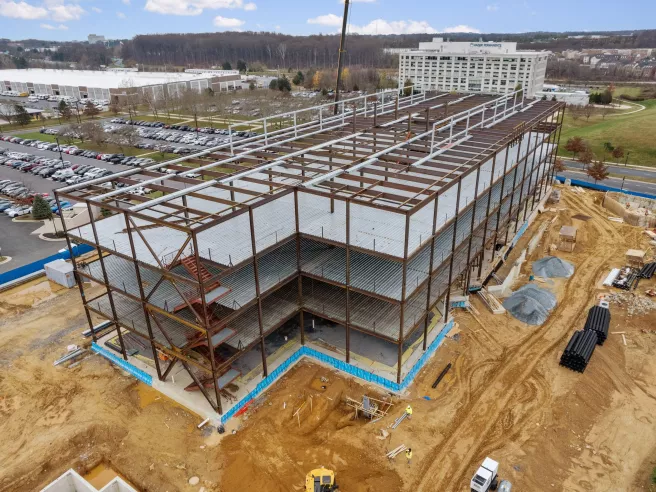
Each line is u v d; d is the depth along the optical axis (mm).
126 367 29016
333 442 23703
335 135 42281
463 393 26922
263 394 27266
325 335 31469
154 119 117688
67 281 38750
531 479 21594
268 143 43219
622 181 67312
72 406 26312
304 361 29984
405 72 184375
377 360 28844
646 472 22047
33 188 65188
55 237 48844
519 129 40531
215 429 24688
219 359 26484
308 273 28406
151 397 27047
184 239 27719
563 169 68062
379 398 26672
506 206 43625
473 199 33125
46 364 29656
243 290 26594
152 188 27938
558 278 39344
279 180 38094
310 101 119750
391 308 29016
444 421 24906
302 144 41250
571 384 27359
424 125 45531
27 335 32562
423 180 28688
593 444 23562
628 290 37125
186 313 28203
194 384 26766
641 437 23969
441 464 22375
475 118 48188
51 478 22172
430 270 27438
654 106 122750
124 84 142625
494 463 20812
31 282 40250
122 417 25562
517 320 33719
